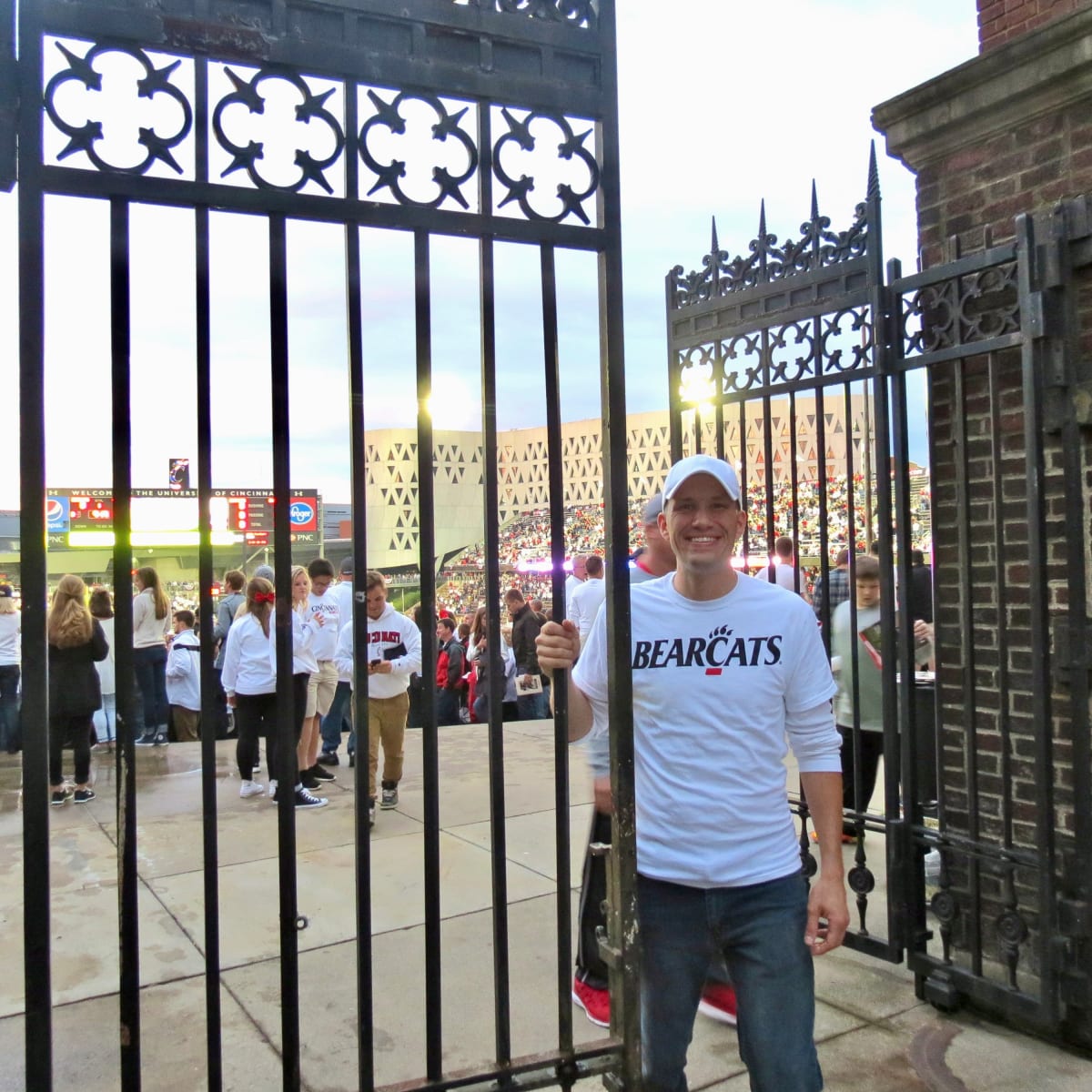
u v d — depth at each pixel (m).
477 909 3.96
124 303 1.56
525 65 1.84
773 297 3.56
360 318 1.69
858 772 3.33
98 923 3.81
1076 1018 2.71
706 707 1.95
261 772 6.68
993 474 2.84
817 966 3.35
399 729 5.54
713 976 2.34
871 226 3.12
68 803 5.80
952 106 3.02
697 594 2.03
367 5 1.71
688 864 1.92
